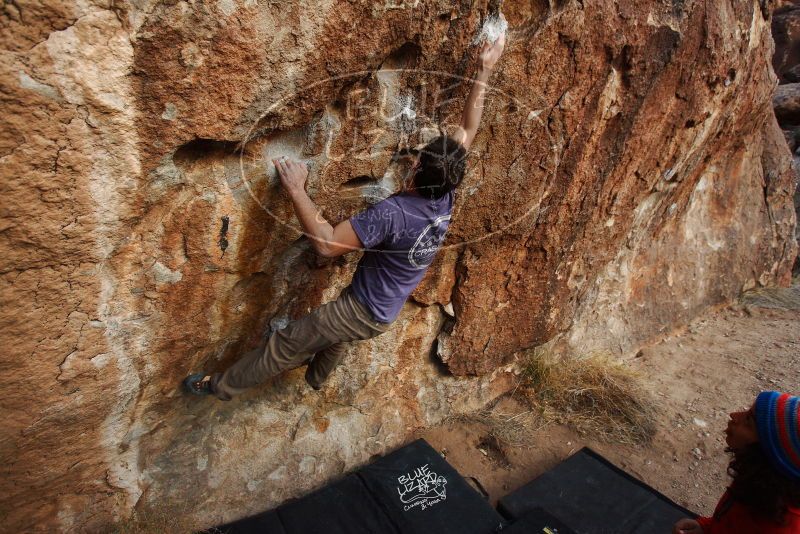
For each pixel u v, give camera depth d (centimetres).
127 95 123
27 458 165
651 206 355
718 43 266
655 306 418
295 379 244
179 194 152
